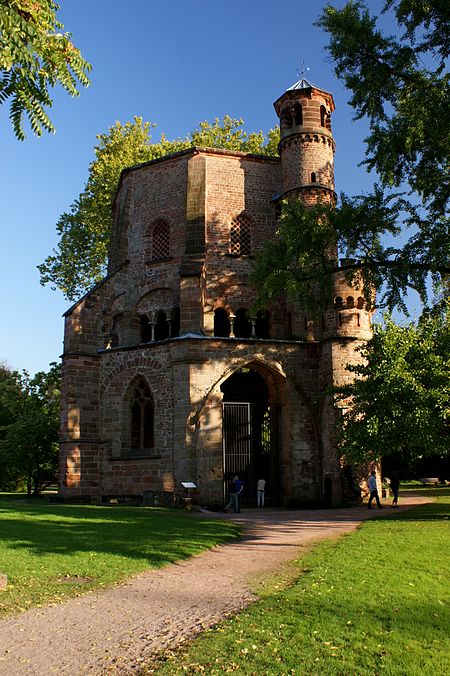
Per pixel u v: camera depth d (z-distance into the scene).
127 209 37.47
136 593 10.57
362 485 30.09
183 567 13.20
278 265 23.16
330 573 11.59
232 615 9.07
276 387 32.94
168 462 30.45
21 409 43.00
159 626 8.60
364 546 14.70
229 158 36.44
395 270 20.84
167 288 34.97
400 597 9.62
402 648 7.30
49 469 41.28
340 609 8.99
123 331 35.84
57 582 11.23
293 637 7.80
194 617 9.04
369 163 21.50
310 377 32.44
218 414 30.44
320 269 23.33
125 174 38.44
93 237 48.78
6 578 10.82
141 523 19.98
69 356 32.97
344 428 25.62
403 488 47.44
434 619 8.45
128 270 36.66
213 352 31.12
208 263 34.72
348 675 6.53
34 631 8.41
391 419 22.61
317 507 31.00
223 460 30.02
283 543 16.89
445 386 22.19
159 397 31.41
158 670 6.89
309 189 34.81
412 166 21.11
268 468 37.34
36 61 8.84
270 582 11.43
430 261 20.38
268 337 35.19
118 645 7.80
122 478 31.77
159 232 36.62
